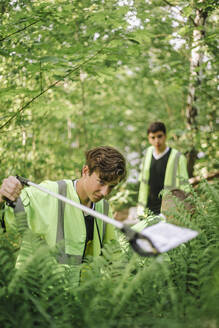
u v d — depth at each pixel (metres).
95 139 7.88
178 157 4.62
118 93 8.50
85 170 2.27
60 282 1.70
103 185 2.18
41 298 1.59
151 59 5.40
